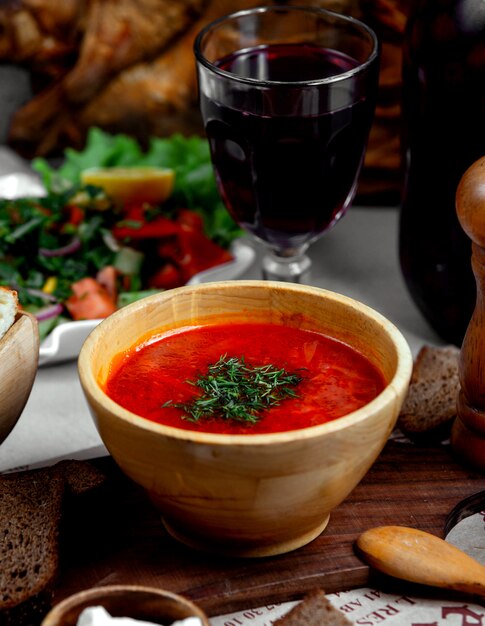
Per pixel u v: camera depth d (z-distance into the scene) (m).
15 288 0.98
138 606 0.70
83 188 1.07
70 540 0.78
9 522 0.77
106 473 0.82
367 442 0.72
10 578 0.74
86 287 0.99
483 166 0.78
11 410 0.81
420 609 0.75
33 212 1.05
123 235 1.04
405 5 1.04
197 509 0.73
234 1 1.14
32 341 0.81
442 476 0.82
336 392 0.76
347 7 1.06
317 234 0.94
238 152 0.90
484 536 0.80
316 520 0.75
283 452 0.70
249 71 0.94
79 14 1.24
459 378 0.82
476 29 0.86
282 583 0.75
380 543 0.76
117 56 1.19
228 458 0.71
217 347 0.80
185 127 1.21
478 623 0.74
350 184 0.93
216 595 0.74
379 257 1.08
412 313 1.01
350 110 0.88
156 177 1.08
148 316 0.79
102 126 1.22
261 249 1.10
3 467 0.86
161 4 1.16
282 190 0.90
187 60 1.17
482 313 0.80
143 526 0.79
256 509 0.73
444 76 0.88
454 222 0.91
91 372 0.75
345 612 0.75
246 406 0.75
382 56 1.07
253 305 0.81
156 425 0.71
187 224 1.06
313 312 0.80
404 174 0.94
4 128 1.31
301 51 0.94
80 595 0.69
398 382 0.74
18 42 1.25
